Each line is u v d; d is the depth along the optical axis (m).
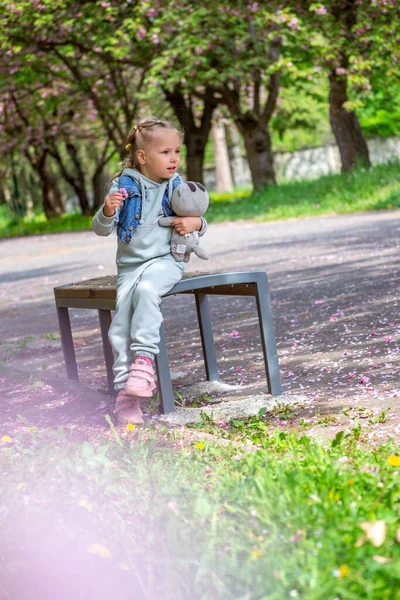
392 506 2.48
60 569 2.48
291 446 3.33
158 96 34.25
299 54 26.73
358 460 3.06
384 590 2.04
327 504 2.48
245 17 22.64
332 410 4.11
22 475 3.24
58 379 5.46
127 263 4.31
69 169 52.50
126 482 3.06
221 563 2.26
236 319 7.60
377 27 21.52
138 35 22.41
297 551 2.25
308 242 14.16
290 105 42.59
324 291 8.45
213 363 5.14
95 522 2.72
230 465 3.16
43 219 43.84
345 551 2.21
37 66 28.08
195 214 4.27
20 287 13.62
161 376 4.34
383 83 24.22
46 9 22.73
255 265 11.82
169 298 9.85
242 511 2.55
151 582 2.29
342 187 22.25
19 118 37.09
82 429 4.05
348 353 5.40
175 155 4.28
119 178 4.31
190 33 22.81
